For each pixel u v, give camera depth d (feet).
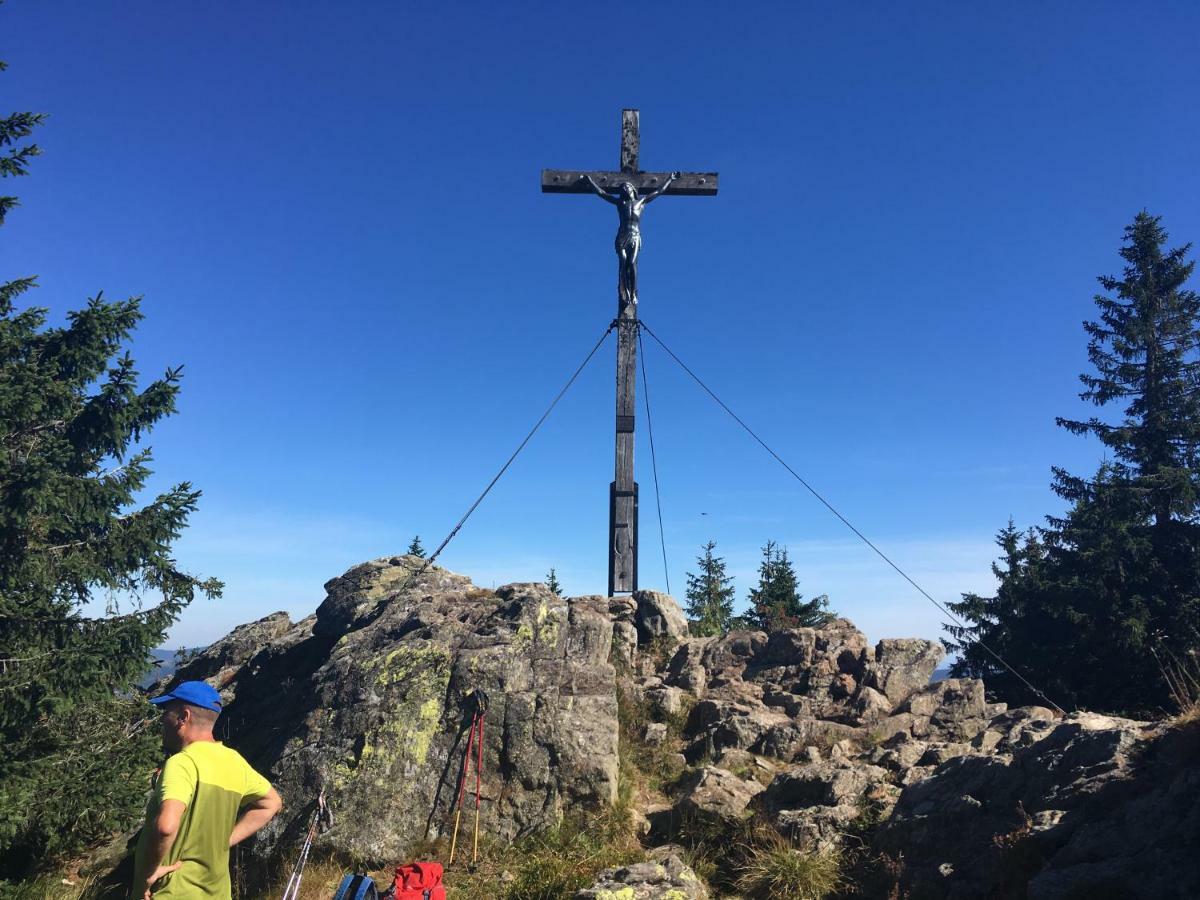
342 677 37.17
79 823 35.65
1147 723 26.40
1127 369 90.99
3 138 40.06
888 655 43.11
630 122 50.26
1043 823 23.12
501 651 36.86
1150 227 94.48
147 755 37.63
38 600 36.22
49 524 37.24
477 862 31.04
